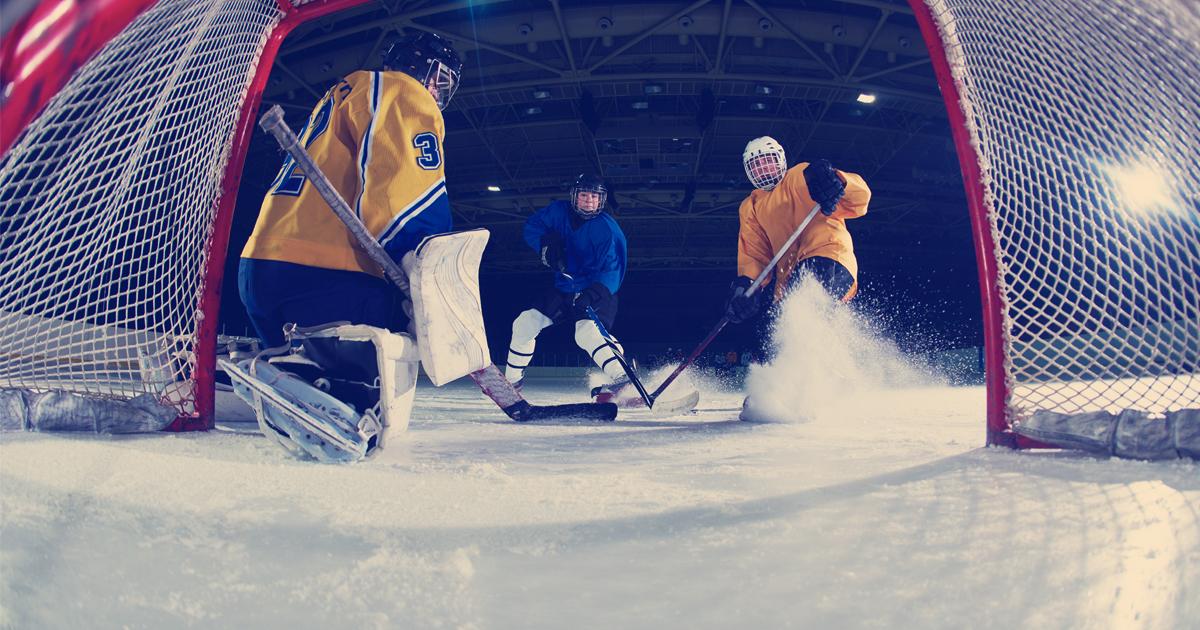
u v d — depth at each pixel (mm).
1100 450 1592
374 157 1727
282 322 1784
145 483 1162
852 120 17281
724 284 27688
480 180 20328
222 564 757
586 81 15383
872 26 13773
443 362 1723
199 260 2307
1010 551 795
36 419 1979
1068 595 657
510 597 672
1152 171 1785
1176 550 789
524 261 27562
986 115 2000
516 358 4465
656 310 27812
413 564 770
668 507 1065
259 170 17859
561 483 1296
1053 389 1860
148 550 795
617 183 20688
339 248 1729
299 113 16734
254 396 1540
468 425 2988
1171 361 1830
